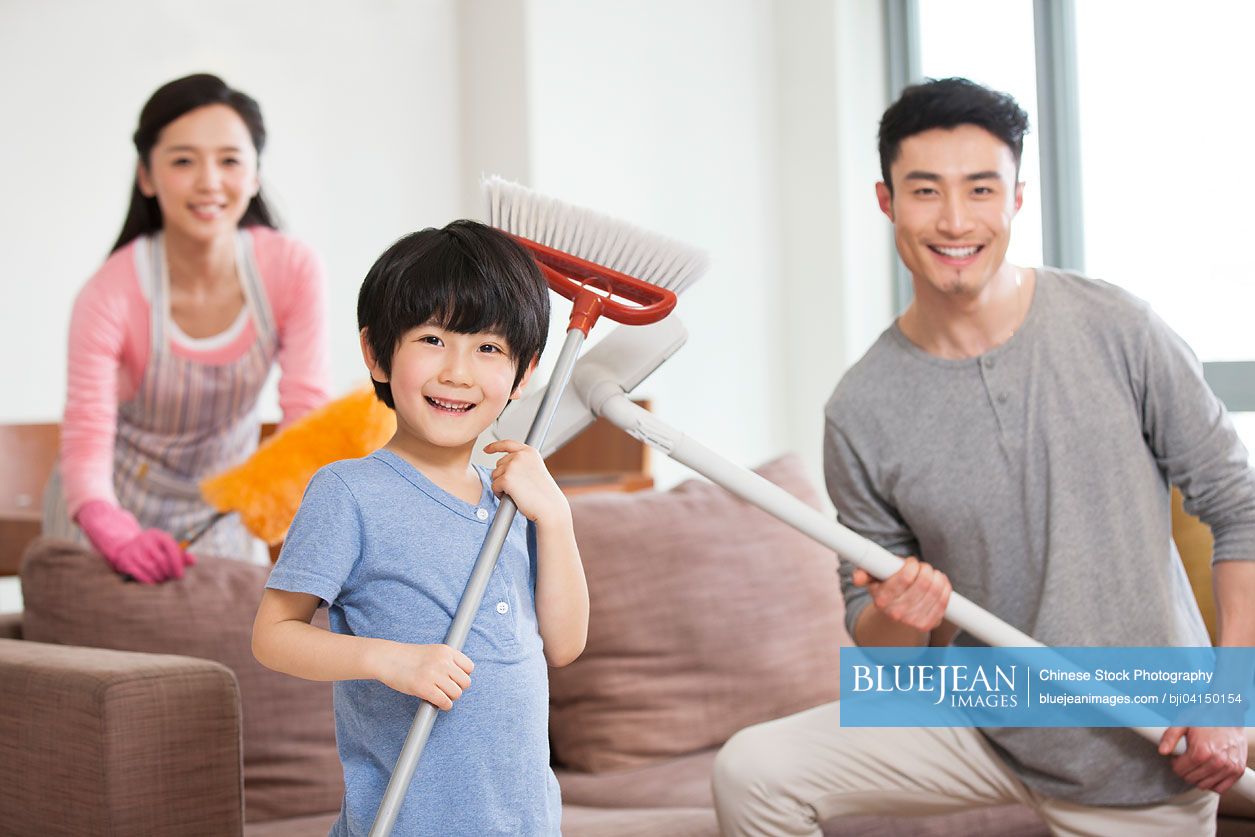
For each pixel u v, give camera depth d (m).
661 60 4.49
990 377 1.91
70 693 1.75
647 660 2.47
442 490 1.51
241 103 2.67
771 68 4.69
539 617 1.55
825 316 4.56
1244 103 3.60
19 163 4.00
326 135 4.50
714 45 4.58
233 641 2.20
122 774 1.72
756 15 4.67
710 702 2.50
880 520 2.06
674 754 2.46
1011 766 1.99
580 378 1.86
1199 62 3.71
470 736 1.45
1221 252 3.67
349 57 4.54
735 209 4.62
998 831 2.24
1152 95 3.83
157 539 2.25
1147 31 3.83
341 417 2.20
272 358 2.79
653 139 4.47
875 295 4.55
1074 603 1.85
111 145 4.16
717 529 2.61
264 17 4.40
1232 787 1.82
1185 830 1.91
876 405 2.00
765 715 2.53
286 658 1.41
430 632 1.45
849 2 4.48
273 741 2.19
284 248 2.75
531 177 4.27
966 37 4.35
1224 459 1.86
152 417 2.77
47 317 4.06
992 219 1.83
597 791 2.34
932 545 1.99
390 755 1.46
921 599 1.84
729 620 2.54
